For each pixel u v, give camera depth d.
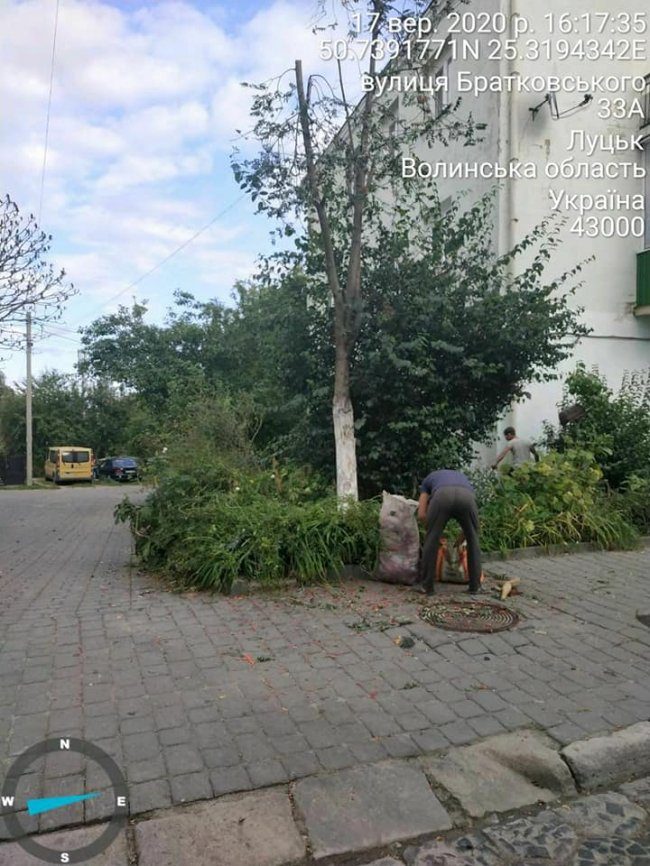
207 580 5.98
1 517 14.55
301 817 2.67
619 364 11.80
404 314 8.01
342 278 8.33
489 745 3.18
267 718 3.43
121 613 5.32
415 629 4.84
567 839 2.64
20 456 36.91
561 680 3.94
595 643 4.56
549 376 8.93
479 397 8.69
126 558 8.31
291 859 2.48
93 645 4.52
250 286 18.00
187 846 2.50
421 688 3.81
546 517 7.93
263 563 5.96
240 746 3.15
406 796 2.82
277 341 8.63
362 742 3.20
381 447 8.14
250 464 9.37
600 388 10.41
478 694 3.74
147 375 20.12
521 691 3.78
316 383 8.47
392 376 7.97
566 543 7.70
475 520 5.81
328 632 4.79
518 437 10.97
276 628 4.88
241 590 5.85
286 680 3.92
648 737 3.25
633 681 3.93
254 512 6.51
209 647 4.48
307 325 8.49
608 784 3.05
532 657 4.30
